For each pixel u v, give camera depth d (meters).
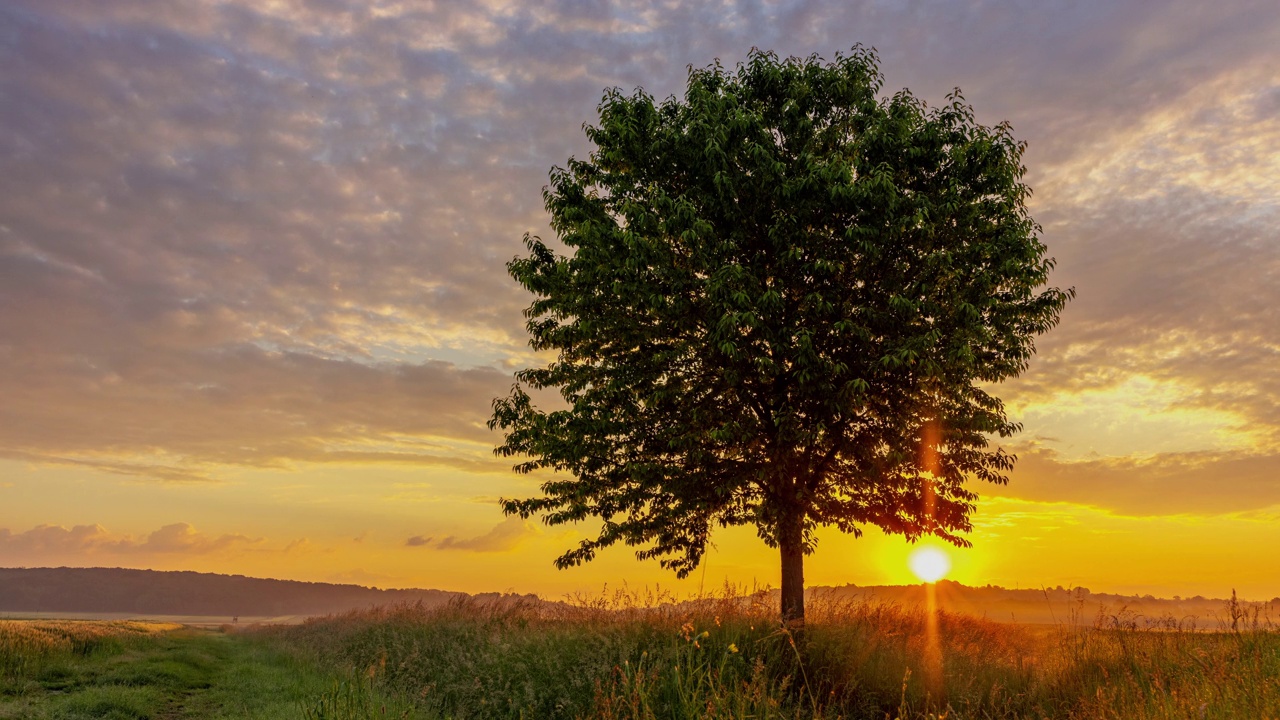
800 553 13.35
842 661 10.00
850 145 13.39
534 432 13.94
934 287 12.19
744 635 10.34
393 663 13.05
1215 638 9.27
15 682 11.59
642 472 12.66
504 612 16.39
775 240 12.10
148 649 19.16
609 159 14.03
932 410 12.27
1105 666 9.42
